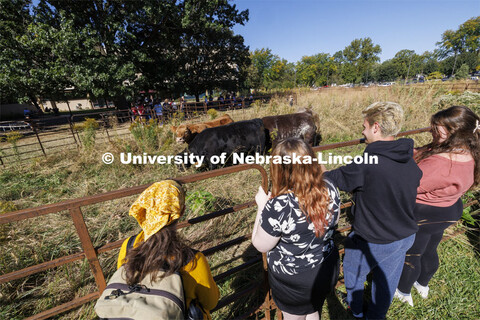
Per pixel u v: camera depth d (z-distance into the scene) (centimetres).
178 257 93
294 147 105
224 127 518
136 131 618
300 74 7100
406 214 136
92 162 554
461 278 218
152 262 87
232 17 1873
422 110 710
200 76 2194
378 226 142
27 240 277
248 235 168
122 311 81
